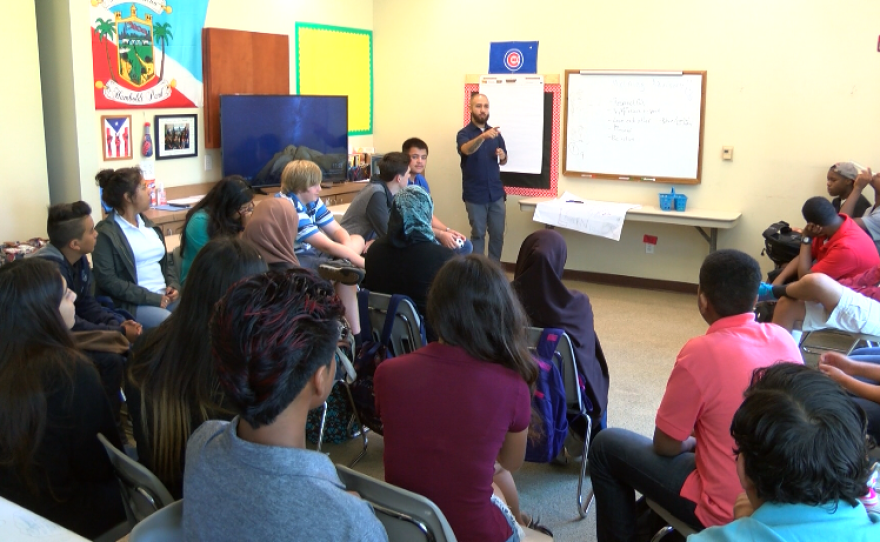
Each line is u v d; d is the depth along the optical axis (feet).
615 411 12.18
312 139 20.36
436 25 22.33
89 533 6.11
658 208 19.70
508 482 6.99
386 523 5.06
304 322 3.47
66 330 6.19
